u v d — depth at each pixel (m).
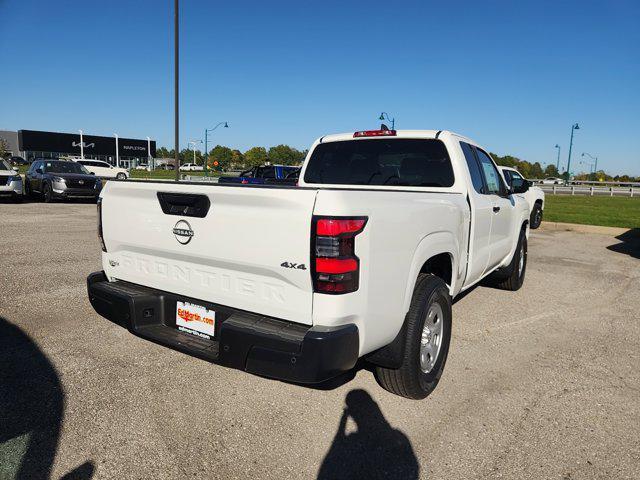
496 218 5.04
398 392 3.35
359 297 2.54
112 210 3.44
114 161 85.25
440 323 3.58
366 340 2.66
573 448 2.84
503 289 6.71
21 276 6.29
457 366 4.01
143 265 3.34
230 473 2.55
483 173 4.87
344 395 3.43
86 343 4.16
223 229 2.77
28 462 2.56
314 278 2.47
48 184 17.50
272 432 2.93
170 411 3.13
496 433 2.99
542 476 2.58
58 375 3.56
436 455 2.75
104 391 3.35
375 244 2.61
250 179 18.81
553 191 36.34
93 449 2.70
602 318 5.47
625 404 3.40
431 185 4.31
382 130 4.59
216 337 2.95
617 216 18.03
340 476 2.55
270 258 2.60
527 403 3.38
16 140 86.75
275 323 2.66
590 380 3.79
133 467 2.56
